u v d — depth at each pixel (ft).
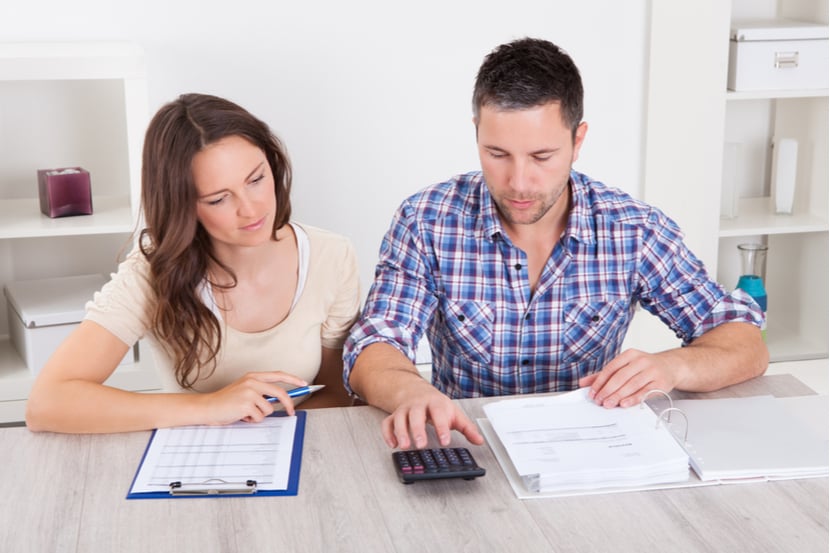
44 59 8.43
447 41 10.28
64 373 5.39
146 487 4.67
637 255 6.17
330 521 4.40
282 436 5.14
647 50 10.75
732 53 10.07
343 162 10.37
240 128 5.41
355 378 5.62
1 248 9.78
